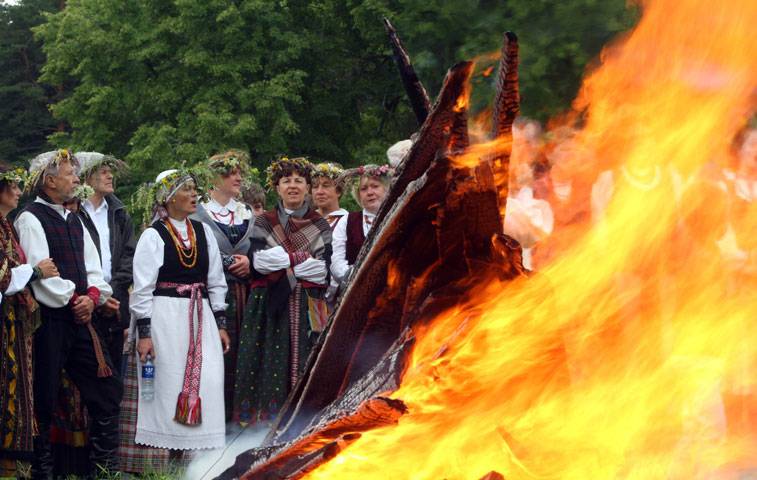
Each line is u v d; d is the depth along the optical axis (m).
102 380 8.45
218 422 8.81
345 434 4.23
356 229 9.05
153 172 31.17
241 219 10.04
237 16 31.41
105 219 9.37
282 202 9.61
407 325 4.68
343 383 4.91
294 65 33.16
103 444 8.49
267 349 9.29
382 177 8.98
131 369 8.96
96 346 8.39
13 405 7.64
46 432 8.09
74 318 8.23
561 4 11.08
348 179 9.84
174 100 32.88
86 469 8.68
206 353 8.81
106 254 9.22
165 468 8.66
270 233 9.46
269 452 4.54
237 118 31.16
